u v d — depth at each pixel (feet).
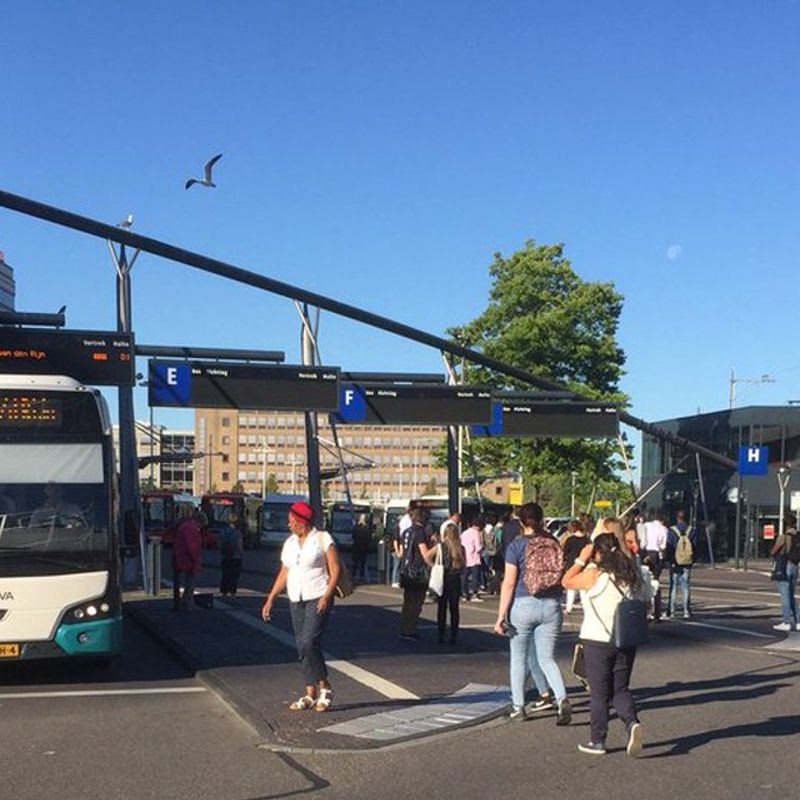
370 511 200.95
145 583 78.89
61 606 37.83
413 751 29.12
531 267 157.48
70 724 33.27
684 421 229.45
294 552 33.91
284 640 50.88
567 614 66.59
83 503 38.88
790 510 193.98
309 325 106.83
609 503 170.81
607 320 157.17
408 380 113.19
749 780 25.81
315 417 107.86
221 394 99.30
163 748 29.84
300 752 29.04
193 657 45.14
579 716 34.01
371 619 63.87
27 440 38.83
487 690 37.96
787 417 203.00
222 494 220.43
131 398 86.58
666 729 32.04
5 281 188.75
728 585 109.60
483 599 82.38
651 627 62.64
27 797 24.63
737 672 44.04
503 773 26.66
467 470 160.45
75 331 85.25
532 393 118.83
